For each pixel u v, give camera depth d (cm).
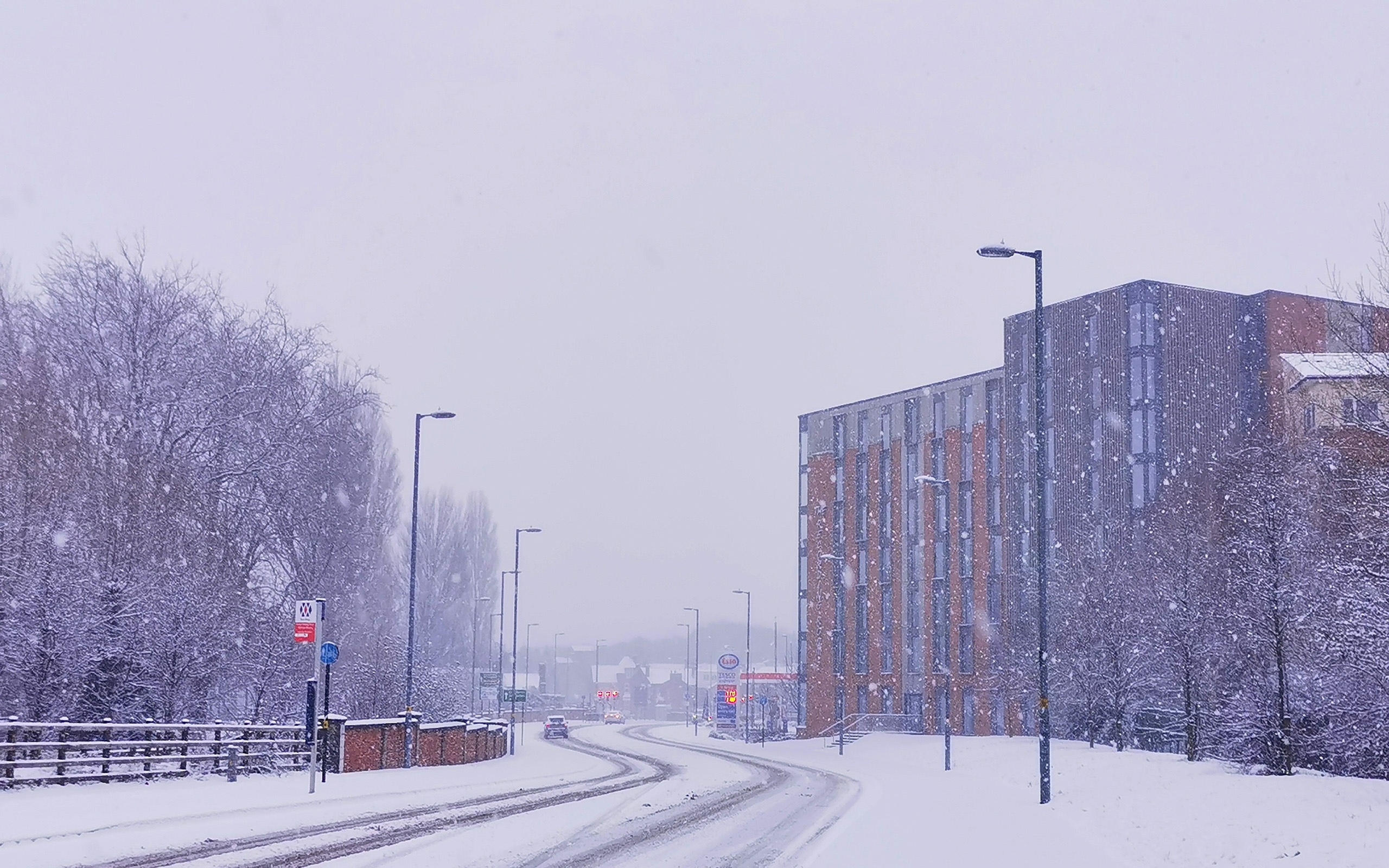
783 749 6662
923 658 8275
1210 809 2009
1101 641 4794
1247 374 6694
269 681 4441
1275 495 3056
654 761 4522
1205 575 3819
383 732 3506
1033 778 3266
